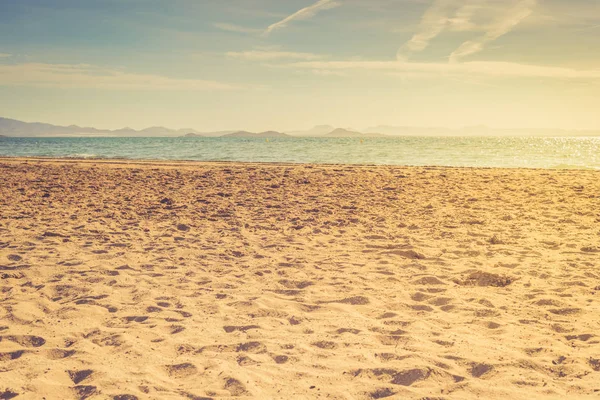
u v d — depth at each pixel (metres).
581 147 59.72
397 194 13.38
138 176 17.69
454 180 16.70
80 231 8.63
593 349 3.96
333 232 8.70
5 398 3.12
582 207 11.21
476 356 3.80
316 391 3.25
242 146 59.62
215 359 3.79
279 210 10.91
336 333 4.33
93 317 4.74
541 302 5.12
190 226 9.19
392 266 6.55
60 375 3.50
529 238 8.14
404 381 3.43
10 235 8.27
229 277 6.09
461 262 6.74
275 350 3.94
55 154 39.50
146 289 5.59
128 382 3.38
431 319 4.70
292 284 5.83
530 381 3.37
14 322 4.58
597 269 6.34
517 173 19.23
